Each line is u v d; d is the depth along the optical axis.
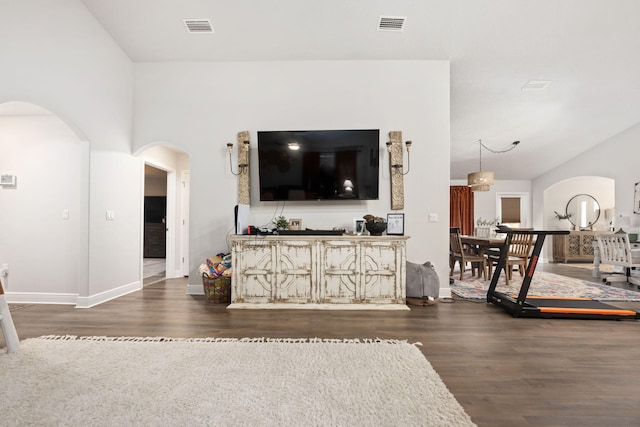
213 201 4.07
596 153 6.61
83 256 3.45
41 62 2.88
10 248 3.66
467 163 7.47
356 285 3.40
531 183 8.21
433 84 4.03
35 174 3.68
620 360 2.14
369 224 3.57
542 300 3.40
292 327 2.77
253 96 4.09
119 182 3.95
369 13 3.41
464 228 8.16
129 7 3.37
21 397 1.64
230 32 3.68
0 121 3.71
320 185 3.87
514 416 1.53
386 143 3.97
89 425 1.43
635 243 5.43
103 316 3.08
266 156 3.88
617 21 3.50
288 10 3.39
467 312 3.25
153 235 8.94
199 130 4.11
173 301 3.67
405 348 2.28
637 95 4.96
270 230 3.80
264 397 1.65
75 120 3.25
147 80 4.15
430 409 1.55
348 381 1.81
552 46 3.86
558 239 7.69
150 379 1.83
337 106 4.04
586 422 1.49
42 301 3.60
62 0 3.09
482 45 3.83
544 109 5.32
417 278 3.54
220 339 2.46
